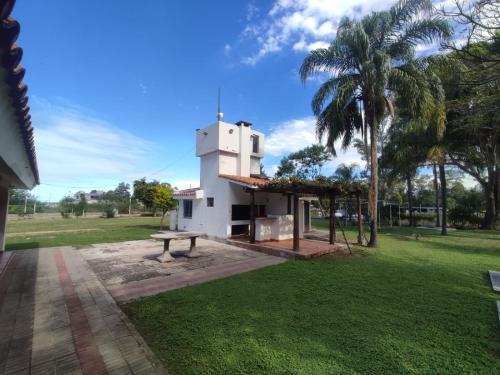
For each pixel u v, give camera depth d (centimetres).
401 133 1625
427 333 326
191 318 362
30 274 575
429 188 2873
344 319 363
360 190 1031
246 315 373
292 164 2484
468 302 431
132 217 2934
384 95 988
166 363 262
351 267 670
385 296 455
